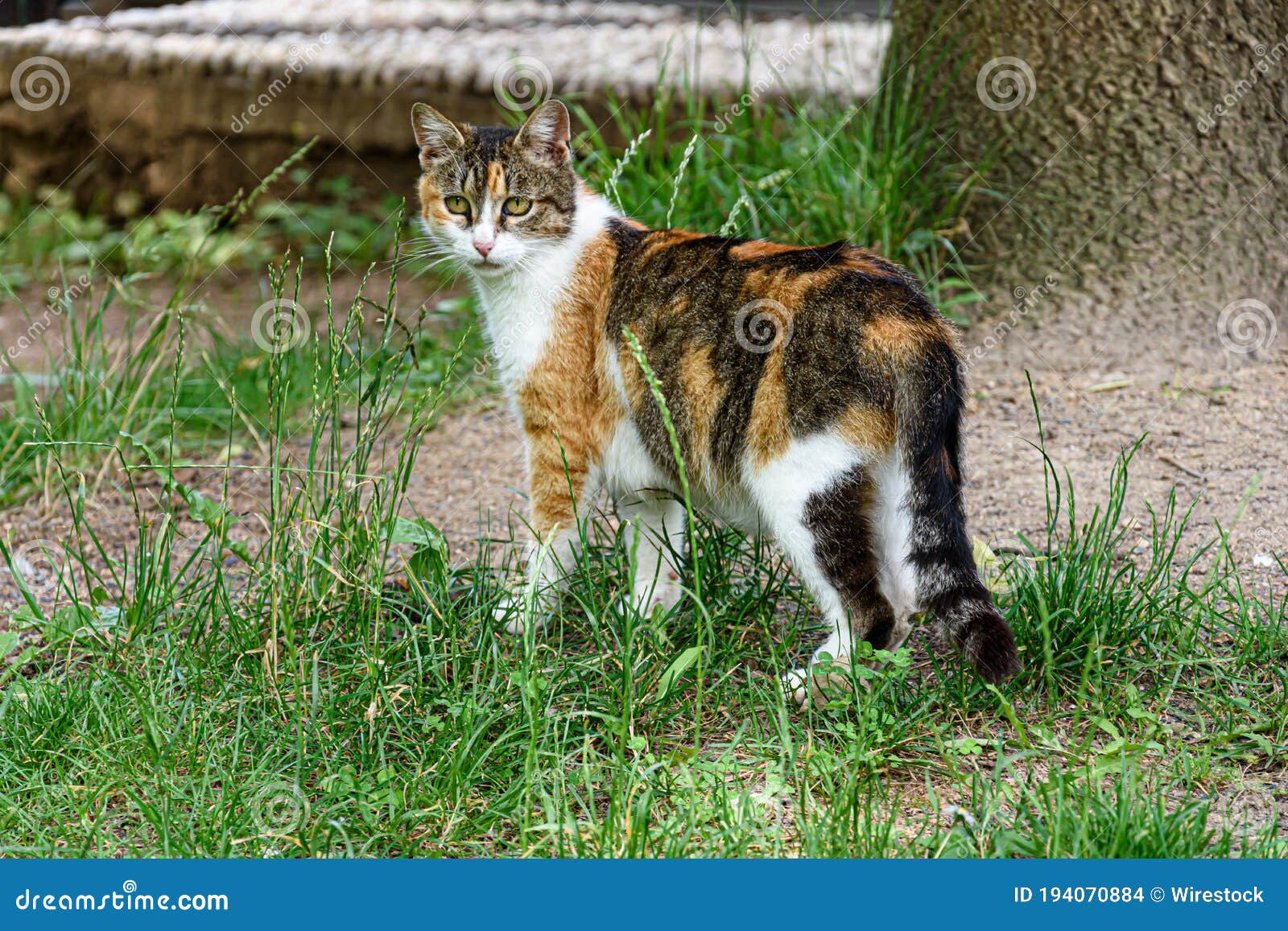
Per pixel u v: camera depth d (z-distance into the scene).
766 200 7.40
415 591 4.59
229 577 5.20
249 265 9.89
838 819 3.53
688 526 4.19
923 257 7.20
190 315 7.76
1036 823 3.47
